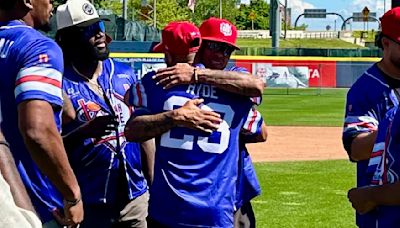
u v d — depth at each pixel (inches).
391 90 167.8
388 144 133.9
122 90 198.4
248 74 172.9
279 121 885.8
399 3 325.7
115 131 194.2
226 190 171.9
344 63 1392.7
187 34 175.0
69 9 191.0
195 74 170.4
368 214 148.6
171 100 170.7
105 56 194.5
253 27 3902.6
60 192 139.9
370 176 144.6
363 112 168.1
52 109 134.8
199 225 169.6
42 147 132.3
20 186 93.5
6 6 141.1
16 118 136.2
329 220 352.2
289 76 1384.1
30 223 86.6
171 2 3034.0
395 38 165.5
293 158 580.7
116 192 196.2
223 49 181.2
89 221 193.3
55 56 136.6
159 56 1141.1
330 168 520.1
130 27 1257.4
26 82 132.6
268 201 396.5
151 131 169.8
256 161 562.3
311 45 2893.7
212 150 169.9
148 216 174.4
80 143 190.1
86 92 192.7
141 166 200.8
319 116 949.2
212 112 169.5
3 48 136.6
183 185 169.3
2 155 95.2
